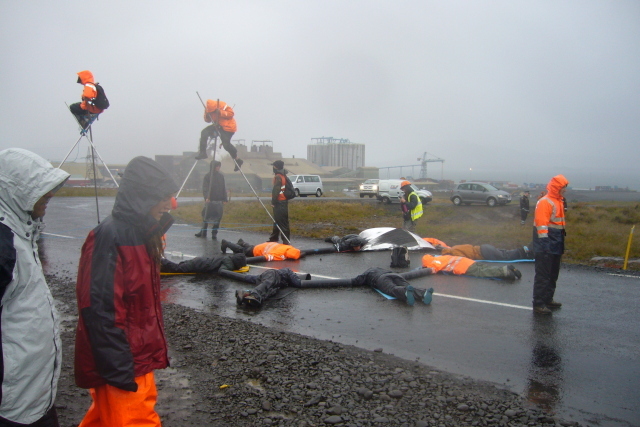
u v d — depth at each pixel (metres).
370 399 4.00
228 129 11.78
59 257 10.31
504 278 8.66
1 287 2.16
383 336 5.75
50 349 2.41
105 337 2.35
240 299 6.82
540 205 6.68
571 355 5.29
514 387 4.46
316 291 7.77
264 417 3.68
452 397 4.08
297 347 5.12
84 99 9.43
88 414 2.72
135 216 2.50
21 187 2.28
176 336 5.41
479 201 32.72
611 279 9.09
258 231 15.12
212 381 4.29
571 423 3.72
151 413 2.63
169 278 8.62
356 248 11.52
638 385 4.57
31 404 2.34
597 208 27.50
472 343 5.58
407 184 13.30
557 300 7.54
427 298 7.00
